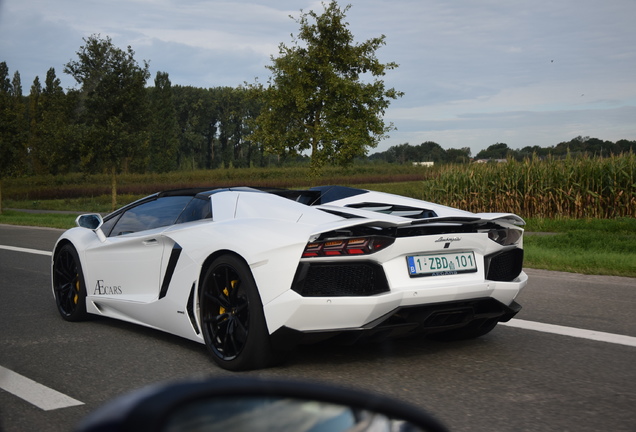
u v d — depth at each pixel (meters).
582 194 17.81
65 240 5.74
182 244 4.44
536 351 4.50
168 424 0.81
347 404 1.03
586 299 6.55
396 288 3.88
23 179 63.41
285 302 3.70
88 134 26.81
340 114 20.30
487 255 4.33
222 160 139.38
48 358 4.38
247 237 3.96
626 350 4.54
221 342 4.14
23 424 3.10
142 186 63.06
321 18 19.95
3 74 105.94
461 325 4.16
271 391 0.98
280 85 20.28
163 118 119.50
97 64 27.12
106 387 3.71
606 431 2.97
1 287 7.56
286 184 67.06
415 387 3.65
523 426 3.03
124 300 5.02
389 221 3.87
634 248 11.02
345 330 3.78
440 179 20.69
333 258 3.74
